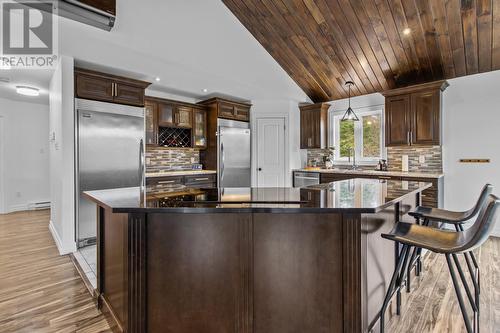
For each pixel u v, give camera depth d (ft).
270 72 14.53
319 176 16.72
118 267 5.55
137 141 12.05
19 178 17.88
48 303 6.85
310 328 4.98
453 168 13.44
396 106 14.38
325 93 17.42
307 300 4.98
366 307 5.05
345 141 18.02
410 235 5.59
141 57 10.53
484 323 5.99
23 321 6.11
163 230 4.97
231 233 4.96
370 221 5.42
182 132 16.89
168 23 9.89
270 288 5.02
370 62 13.62
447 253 4.58
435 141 13.12
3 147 17.11
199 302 5.01
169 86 14.67
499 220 12.30
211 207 4.54
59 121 10.43
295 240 4.98
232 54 12.37
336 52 13.35
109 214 6.10
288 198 5.60
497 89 12.31
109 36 8.91
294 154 18.34
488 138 12.53
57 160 11.09
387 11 10.53
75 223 10.39
